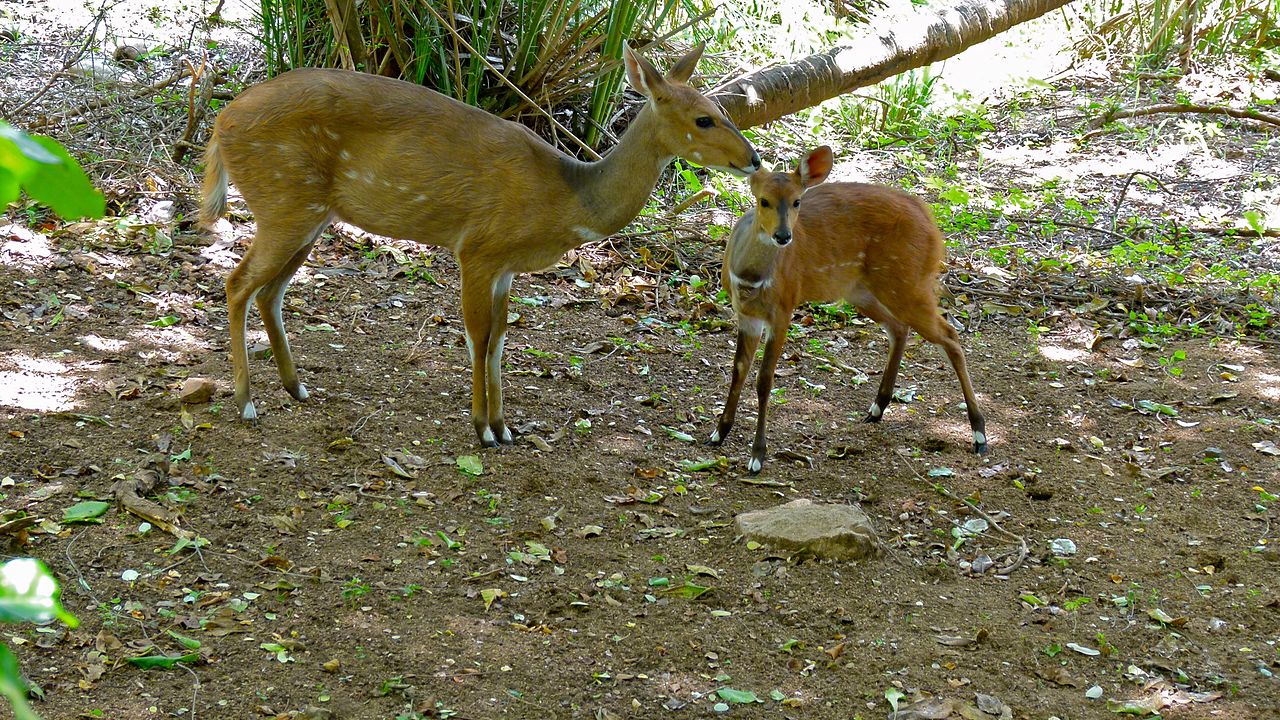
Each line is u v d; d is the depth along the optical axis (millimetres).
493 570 3947
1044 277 7105
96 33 8477
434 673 3416
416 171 4418
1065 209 8219
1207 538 4473
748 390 5574
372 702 3270
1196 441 5254
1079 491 4805
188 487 4227
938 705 3416
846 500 4645
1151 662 3699
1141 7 11820
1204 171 9109
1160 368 6043
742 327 4816
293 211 4508
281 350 4848
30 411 4559
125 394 4766
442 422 4910
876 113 9758
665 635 3699
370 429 4762
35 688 3146
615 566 4055
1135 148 9609
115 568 3732
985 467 4984
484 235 4484
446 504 4320
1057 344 6309
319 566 3869
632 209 4543
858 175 8617
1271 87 10977
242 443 4539
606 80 7684
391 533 4109
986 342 6285
